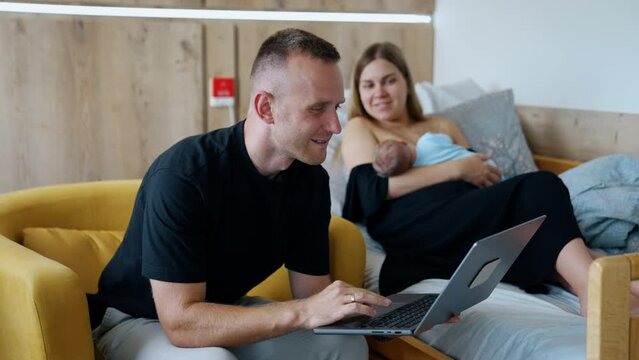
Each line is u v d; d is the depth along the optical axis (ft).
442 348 5.38
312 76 4.38
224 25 8.83
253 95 4.59
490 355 4.96
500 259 4.42
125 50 8.50
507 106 8.39
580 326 4.89
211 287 4.87
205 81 8.87
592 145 8.11
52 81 8.29
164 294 4.43
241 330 4.35
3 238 5.05
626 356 3.75
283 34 4.57
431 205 6.58
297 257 5.20
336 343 4.82
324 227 5.20
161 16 8.64
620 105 7.84
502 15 9.09
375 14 9.58
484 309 5.26
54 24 8.21
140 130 8.67
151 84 8.64
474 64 9.52
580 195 6.50
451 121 8.02
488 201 6.18
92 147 8.53
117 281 4.94
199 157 4.58
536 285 5.74
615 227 6.25
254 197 4.77
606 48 7.92
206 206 4.55
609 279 3.66
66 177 8.49
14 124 8.23
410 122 7.89
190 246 4.46
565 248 5.62
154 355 4.48
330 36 9.29
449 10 9.74
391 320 4.49
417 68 9.90
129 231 4.91
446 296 4.23
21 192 5.96
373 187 6.86
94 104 8.47
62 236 5.74
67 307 4.36
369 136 7.41
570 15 8.29
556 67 8.50
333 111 4.50
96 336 5.09
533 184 6.00
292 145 4.50
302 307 4.36
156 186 4.50
